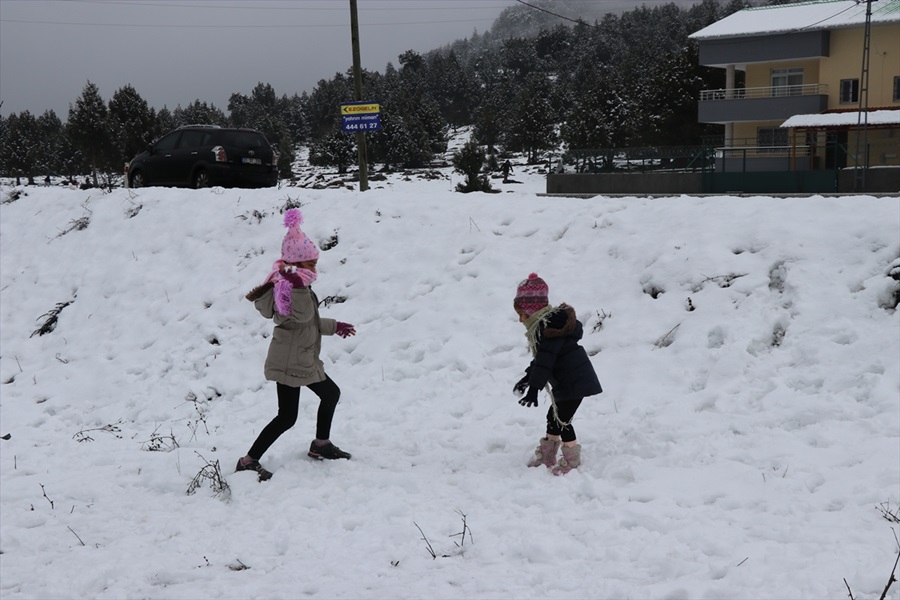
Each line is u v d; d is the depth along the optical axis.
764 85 42.16
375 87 122.69
